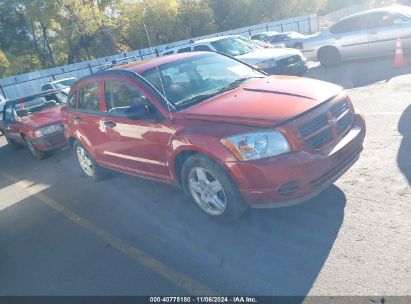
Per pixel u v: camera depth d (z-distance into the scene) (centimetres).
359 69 1094
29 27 4053
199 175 404
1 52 3875
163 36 4069
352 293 280
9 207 634
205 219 430
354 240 336
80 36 3831
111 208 523
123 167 537
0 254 466
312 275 308
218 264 350
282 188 344
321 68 1271
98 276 374
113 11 4094
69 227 495
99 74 541
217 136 363
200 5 4159
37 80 2830
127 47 4306
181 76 476
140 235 432
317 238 352
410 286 274
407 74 895
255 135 347
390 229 338
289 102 374
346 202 398
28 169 871
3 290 387
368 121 623
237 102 396
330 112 375
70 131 632
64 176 736
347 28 1159
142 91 454
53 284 378
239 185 361
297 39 2031
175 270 355
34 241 480
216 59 529
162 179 469
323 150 355
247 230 391
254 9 4497
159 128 426
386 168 448
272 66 998
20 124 941
